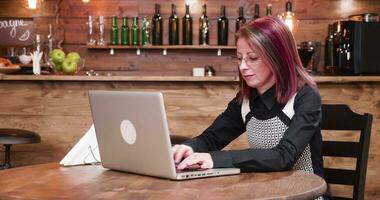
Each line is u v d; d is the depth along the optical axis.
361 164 1.98
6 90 3.36
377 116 3.32
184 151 1.74
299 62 1.87
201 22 4.85
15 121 3.37
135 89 3.33
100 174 1.65
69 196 1.31
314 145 1.89
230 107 2.07
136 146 1.59
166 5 5.00
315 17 4.98
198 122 3.31
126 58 5.03
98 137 1.72
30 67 4.67
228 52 5.00
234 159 1.65
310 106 1.80
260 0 5.00
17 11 5.05
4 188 1.42
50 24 5.00
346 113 2.08
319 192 1.41
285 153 1.69
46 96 3.35
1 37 5.04
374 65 3.85
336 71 4.00
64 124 3.35
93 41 4.88
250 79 1.84
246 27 1.83
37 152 3.38
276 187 1.42
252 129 1.93
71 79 3.27
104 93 1.64
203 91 3.30
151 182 1.50
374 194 3.33
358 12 4.95
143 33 4.89
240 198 1.28
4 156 3.41
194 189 1.39
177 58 5.03
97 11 5.02
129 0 5.01
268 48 1.79
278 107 1.87
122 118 1.60
